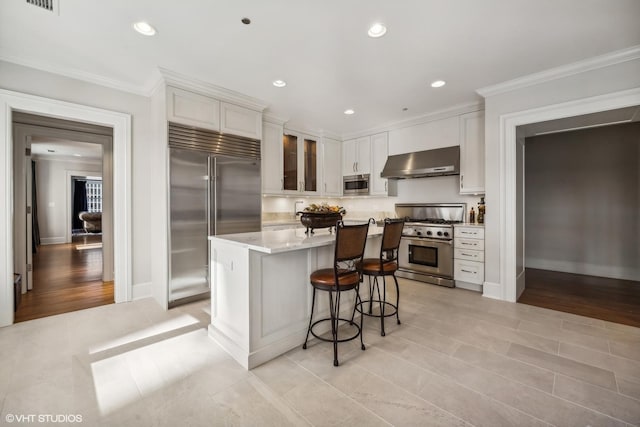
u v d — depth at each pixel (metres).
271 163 4.35
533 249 5.03
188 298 3.23
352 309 2.75
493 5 1.96
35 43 2.41
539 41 2.39
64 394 1.68
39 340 2.35
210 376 1.87
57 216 7.84
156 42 2.40
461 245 3.74
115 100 3.16
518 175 3.37
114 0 1.90
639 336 2.40
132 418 1.50
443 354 2.14
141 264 3.37
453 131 4.02
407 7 1.97
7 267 2.61
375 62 2.74
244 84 3.24
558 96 2.90
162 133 3.04
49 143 6.03
